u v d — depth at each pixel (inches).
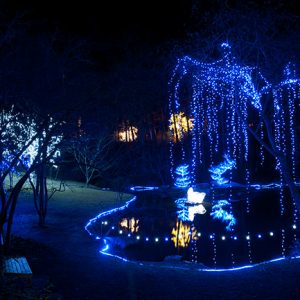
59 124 305.9
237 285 294.2
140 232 545.0
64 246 433.4
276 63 482.6
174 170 1009.5
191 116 1065.5
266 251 465.1
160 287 285.6
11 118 316.5
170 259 411.5
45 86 323.3
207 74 530.9
